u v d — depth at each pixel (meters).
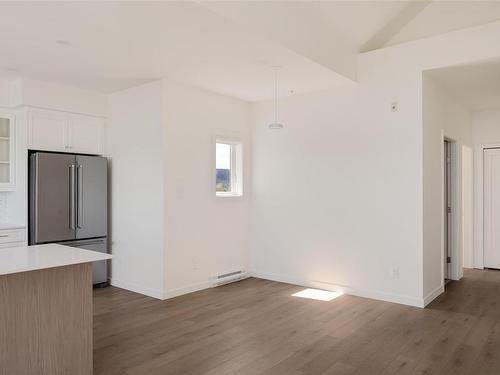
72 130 5.09
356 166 4.84
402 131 4.48
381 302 4.56
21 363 2.44
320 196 5.18
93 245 5.13
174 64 4.06
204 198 5.17
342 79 4.65
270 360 3.03
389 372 2.84
